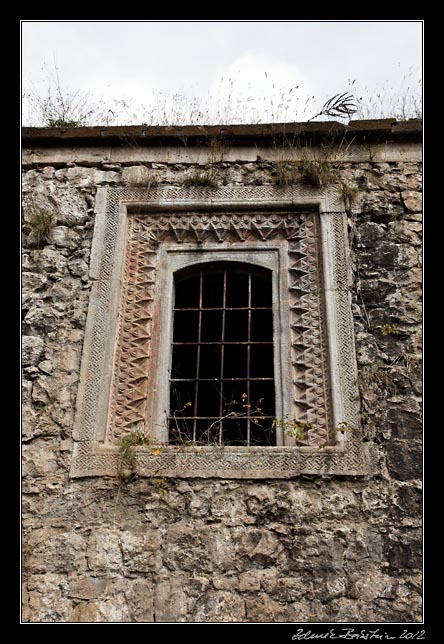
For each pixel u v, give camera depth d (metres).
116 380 4.98
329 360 4.89
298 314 5.15
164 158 5.78
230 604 4.09
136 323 5.20
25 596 4.18
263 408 6.07
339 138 5.73
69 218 5.59
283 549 4.23
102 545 4.32
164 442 4.77
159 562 4.24
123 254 5.42
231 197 5.57
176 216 5.59
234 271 5.46
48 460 4.64
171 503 4.41
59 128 5.83
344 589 4.09
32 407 4.83
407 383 4.77
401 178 5.56
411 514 4.31
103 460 4.60
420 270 5.18
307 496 4.39
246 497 4.40
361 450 4.53
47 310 5.20
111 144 5.87
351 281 5.15
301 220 5.50
